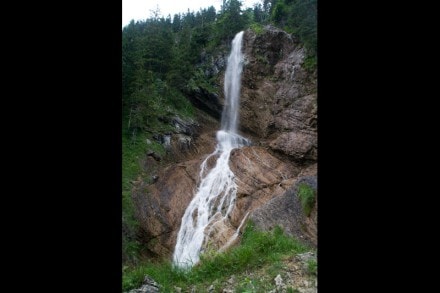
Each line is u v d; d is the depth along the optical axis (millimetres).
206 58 23266
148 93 19016
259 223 12391
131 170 15734
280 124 19109
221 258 5297
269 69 21141
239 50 22156
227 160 16969
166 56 22234
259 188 15055
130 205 13727
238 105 21312
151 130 18156
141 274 4953
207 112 22016
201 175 16094
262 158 17109
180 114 20266
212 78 22531
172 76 21469
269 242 5730
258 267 4992
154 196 14719
